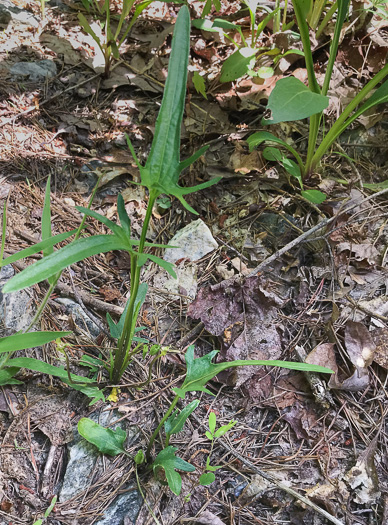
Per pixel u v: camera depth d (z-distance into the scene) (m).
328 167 0.29
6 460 0.19
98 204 0.27
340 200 0.28
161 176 0.14
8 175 0.27
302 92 0.21
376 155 0.30
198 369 0.18
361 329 0.22
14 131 0.29
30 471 0.19
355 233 0.26
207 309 0.23
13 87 0.30
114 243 0.15
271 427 0.21
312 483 0.19
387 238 0.26
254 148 0.29
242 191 0.28
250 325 0.23
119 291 0.24
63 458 0.19
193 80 0.29
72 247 0.14
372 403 0.21
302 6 0.22
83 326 0.23
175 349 0.23
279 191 0.28
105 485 0.18
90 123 0.30
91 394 0.19
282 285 0.25
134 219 0.27
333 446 0.20
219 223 0.27
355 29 0.33
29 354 0.21
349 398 0.21
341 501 0.18
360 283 0.25
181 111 0.14
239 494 0.19
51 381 0.21
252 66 0.30
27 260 0.24
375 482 0.19
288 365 0.17
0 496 0.18
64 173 0.28
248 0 0.34
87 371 0.21
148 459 0.19
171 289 0.25
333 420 0.21
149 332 0.23
